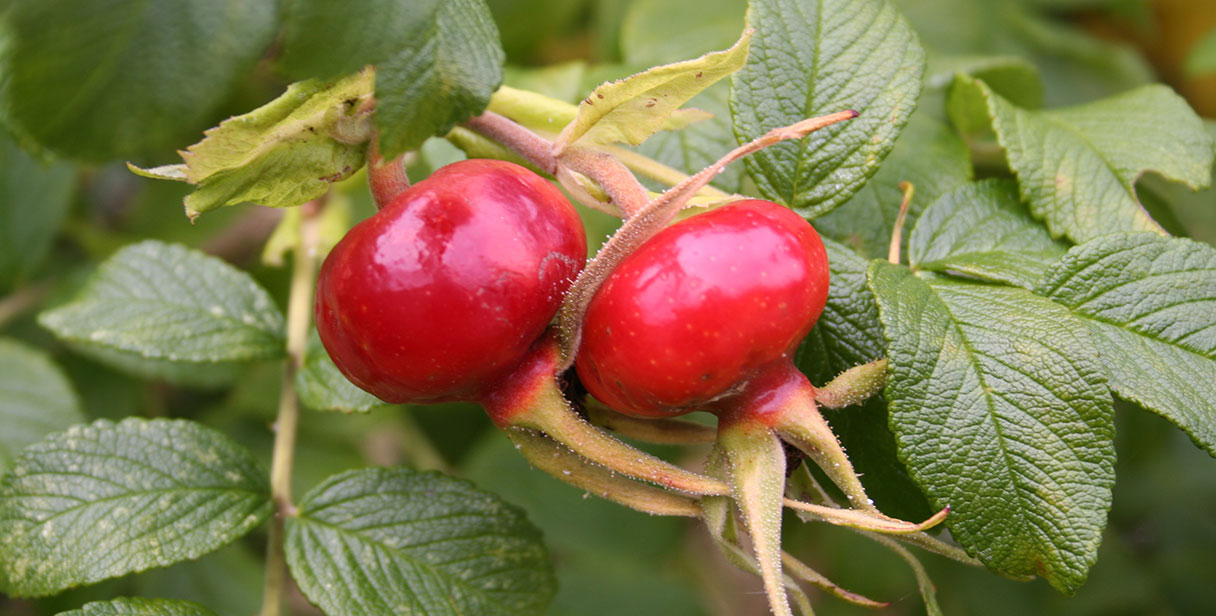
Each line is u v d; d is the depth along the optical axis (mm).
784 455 284
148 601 301
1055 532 281
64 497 308
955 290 292
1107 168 311
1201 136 315
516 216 282
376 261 280
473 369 283
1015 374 284
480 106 270
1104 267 293
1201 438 286
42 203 374
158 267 333
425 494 314
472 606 308
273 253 342
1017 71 343
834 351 300
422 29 264
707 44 365
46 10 252
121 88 253
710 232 278
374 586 308
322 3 260
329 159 286
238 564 376
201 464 313
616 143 298
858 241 319
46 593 303
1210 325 291
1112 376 288
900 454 283
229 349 327
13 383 353
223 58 255
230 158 279
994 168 356
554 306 284
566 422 285
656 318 277
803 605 289
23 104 252
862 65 304
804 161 303
